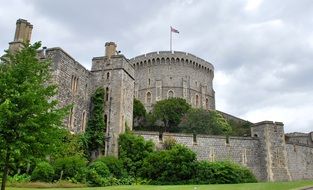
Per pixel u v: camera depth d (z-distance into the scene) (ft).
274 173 143.84
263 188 72.74
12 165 53.78
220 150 142.41
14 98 51.11
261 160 147.54
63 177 93.30
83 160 103.14
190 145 138.92
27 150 52.13
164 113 202.59
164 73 248.11
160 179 115.03
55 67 116.26
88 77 138.10
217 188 73.05
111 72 138.41
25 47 57.62
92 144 127.44
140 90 250.16
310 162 164.76
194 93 249.14
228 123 224.12
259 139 150.82
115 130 128.98
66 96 119.85
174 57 249.96
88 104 134.72
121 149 125.39
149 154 123.44
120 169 115.85
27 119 51.26
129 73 145.89
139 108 199.41
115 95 134.41
